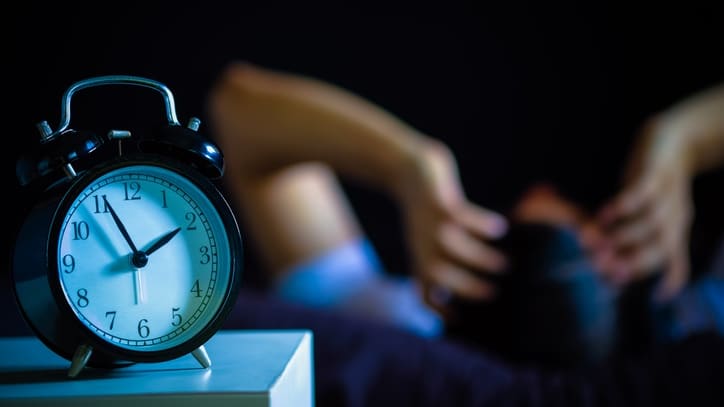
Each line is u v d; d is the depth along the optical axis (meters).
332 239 2.18
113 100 2.15
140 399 0.65
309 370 0.82
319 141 2.14
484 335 1.81
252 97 2.16
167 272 0.70
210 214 0.71
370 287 2.13
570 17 2.21
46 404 0.65
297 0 2.23
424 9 2.23
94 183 0.69
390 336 1.26
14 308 1.20
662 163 2.07
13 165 2.11
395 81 2.24
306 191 2.20
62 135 0.71
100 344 0.69
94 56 2.15
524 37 2.23
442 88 2.24
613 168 2.20
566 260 1.67
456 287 1.93
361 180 2.21
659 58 2.18
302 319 1.28
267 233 2.17
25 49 2.13
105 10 2.15
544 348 1.66
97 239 0.70
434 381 1.15
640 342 1.91
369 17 2.24
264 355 0.75
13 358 0.76
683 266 2.05
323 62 2.24
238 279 0.71
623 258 2.00
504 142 2.24
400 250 2.22
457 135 2.24
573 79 2.22
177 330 0.70
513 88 2.23
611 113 2.21
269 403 0.66
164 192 0.71
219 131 2.19
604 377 1.18
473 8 2.23
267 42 2.23
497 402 1.12
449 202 2.06
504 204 2.22
